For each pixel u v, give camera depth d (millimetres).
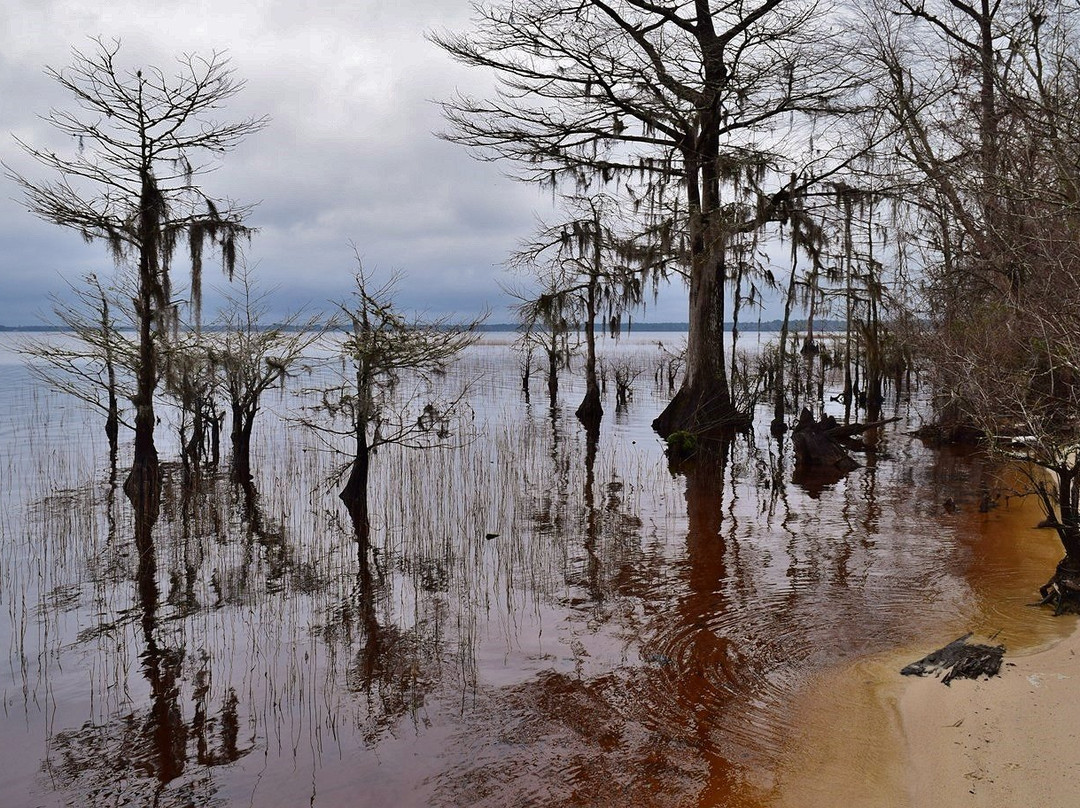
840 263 26641
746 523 11734
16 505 12898
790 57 20609
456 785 4887
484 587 8773
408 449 18703
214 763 5191
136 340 14727
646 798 4699
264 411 26484
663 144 22641
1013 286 12641
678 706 5879
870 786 4695
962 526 11320
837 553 9961
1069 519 7684
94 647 7105
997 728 5117
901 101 16484
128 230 12586
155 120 12477
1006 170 10664
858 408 29672
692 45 21156
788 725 5531
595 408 26188
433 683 6336
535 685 6270
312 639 7289
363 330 12938
